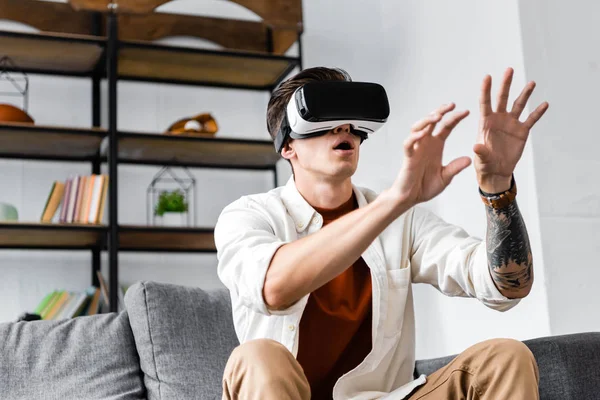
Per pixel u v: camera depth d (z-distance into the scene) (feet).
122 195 11.84
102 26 11.99
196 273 11.94
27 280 11.12
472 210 9.84
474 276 4.61
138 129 12.07
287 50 12.36
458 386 4.09
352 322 4.70
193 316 6.36
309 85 4.50
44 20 11.81
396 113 12.07
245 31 12.82
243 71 12.13
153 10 11.00
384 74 12.41
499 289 4.48
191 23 12.55
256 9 11.60
